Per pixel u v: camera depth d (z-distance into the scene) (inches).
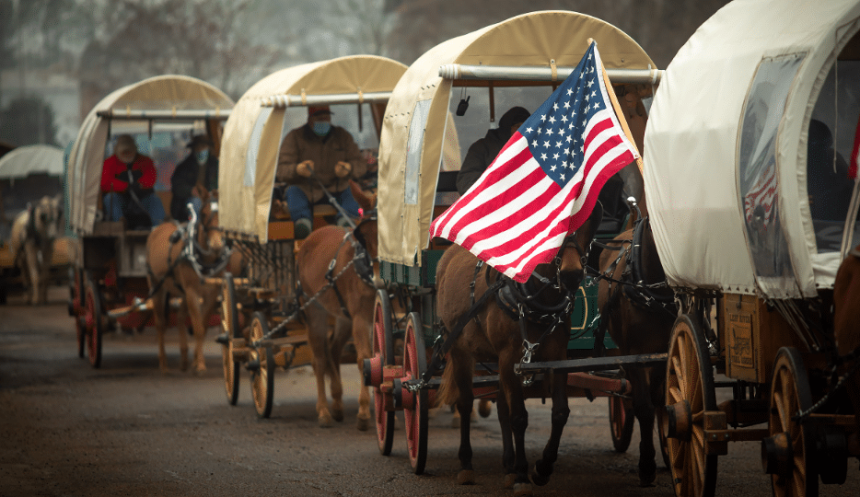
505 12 3742.6
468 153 666.2
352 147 925.2
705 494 430.3
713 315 593.0
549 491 540.4
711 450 424.2
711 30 469.7
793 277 370.3
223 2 4958.2
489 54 593.0
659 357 488.1
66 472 619.2
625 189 673.6
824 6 386.0
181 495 553.0
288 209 895.7
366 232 713.0
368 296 725.9
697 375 449.4
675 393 472.1
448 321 570.9
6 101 6781.5
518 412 510.3
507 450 544.4
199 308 1078.4
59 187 2785.4
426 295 653.9
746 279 408.5
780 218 369.7
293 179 885.2
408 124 631.2
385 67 883.4
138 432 765.9
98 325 1161.4
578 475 584.7
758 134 391.2
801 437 380.8
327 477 593.6
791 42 388.5
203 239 1053.2
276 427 784.9
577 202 475.2
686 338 456.8
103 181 1227.9
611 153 478.3
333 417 819.4
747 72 413.1
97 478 599.8
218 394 972.6
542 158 499.8
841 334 358.9
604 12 2878.9
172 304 1170.0
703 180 430.6
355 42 5147.6
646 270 517.3
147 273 1156.5
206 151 1251.2
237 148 944.9
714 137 422.9
